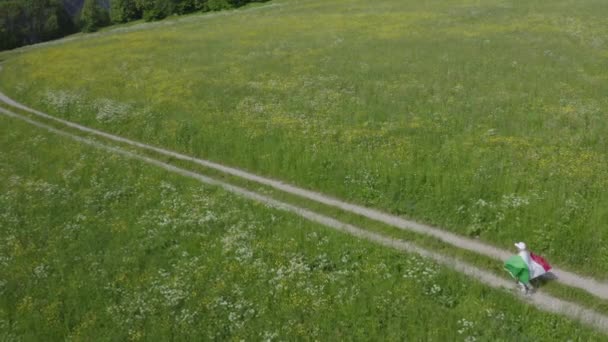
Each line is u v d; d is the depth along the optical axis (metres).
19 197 27.67
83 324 17.52
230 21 73.50
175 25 78.75
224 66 46.94
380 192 23.39
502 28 50.75
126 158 31.12
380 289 17.44
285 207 23.75
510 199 20.92
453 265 18.31
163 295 18.52
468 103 32.19
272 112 33.69
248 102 36.12
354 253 19.59
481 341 14.91
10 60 67.25
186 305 17.97
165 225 23.02
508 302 16.23
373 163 25.09
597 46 42.66
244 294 18.12
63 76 50.03
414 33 52.41
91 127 38.25
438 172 23.47
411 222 21.62
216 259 20.17
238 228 22.00
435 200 21.89
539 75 36.66
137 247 21.70
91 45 65.50
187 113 35.56
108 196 26.45
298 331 16.14
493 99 32.50
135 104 38.94
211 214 23.27
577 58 39.94
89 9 123.69
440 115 30.62
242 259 19.95
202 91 39.91
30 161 32.59
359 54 46.47
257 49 52.44
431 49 45.88
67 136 36.59
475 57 42.31
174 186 26.94
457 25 54.06
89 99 42.09
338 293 17.56
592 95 32.12
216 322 17.03
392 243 20.31
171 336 16.70
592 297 16.41
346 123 30.80
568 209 19.73
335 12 69.62
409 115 31.16
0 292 19.67
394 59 43.91
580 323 15.17
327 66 43.41
